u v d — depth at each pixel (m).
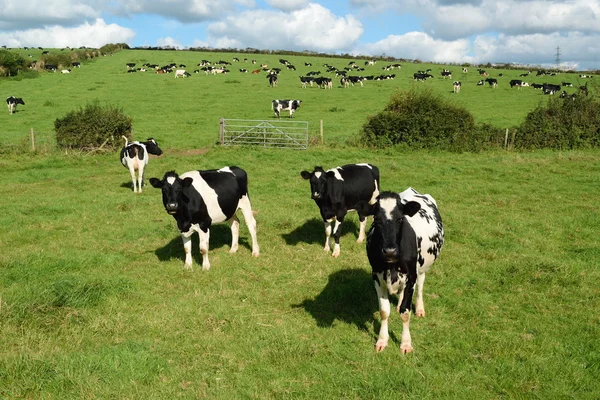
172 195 7.95
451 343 5.92
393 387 4.93
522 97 43.09
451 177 17.31
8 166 19.25
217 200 8.56
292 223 11.46
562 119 23.83
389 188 15.32
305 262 8.94
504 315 6.71
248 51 108.19
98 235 10.50
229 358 5.50
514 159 20.33
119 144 22.98
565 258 8.93
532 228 10.87
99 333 6.05
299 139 23.98
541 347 5.73
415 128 22.98
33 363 5.08
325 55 103.56
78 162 20.30
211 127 29.11
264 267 8.70
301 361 5.45
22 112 33.78
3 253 9.09
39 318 6.18
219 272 8.38
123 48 110.50
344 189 9.25
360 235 10.22
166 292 7.52
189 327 6.28
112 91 44.72
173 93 44.12
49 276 7.98
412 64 85.69
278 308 6.96
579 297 7.23
